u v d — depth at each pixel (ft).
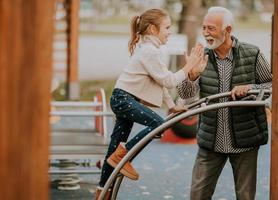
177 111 18.06
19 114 9.78
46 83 10.14
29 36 9.81
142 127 41.11
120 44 97.76
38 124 10.05
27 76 9.83
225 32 17.62
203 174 18.47
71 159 26.05
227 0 102.47
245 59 17.93
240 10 138.00
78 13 51.75
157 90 18.22
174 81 17.48
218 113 17.90
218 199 24.73
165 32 18.22
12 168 9.77
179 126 36.17
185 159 32.24
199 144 18.33
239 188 18.28
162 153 33.71
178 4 67.51
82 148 23.94
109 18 169.17
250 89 17.39
